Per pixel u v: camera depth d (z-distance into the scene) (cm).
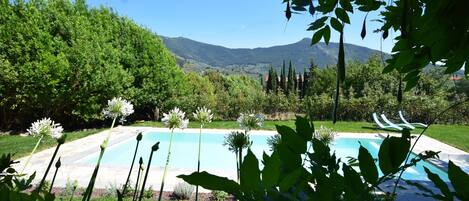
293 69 4047
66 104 1476
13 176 72
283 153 51
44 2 1465
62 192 531
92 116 1536
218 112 2025
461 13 78
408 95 1678
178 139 1405
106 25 1734
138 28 1850
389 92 1914
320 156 52
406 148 46
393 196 53
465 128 1566
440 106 1620
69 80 1422
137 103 1767
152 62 1819
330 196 44
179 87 1953
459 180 46
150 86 1788
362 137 1273
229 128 1537
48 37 1380
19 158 851
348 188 45
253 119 149
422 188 50
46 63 1338
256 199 39
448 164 48
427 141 1228
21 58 1323
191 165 1097
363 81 2055
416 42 107
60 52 1402
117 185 622
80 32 1488
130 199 525
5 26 1315
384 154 47
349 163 51
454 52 91
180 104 1881
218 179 39
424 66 114
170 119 168
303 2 120
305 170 47
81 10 1672
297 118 56
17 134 1357
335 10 122
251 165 41
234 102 2030
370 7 133
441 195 47
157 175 727
